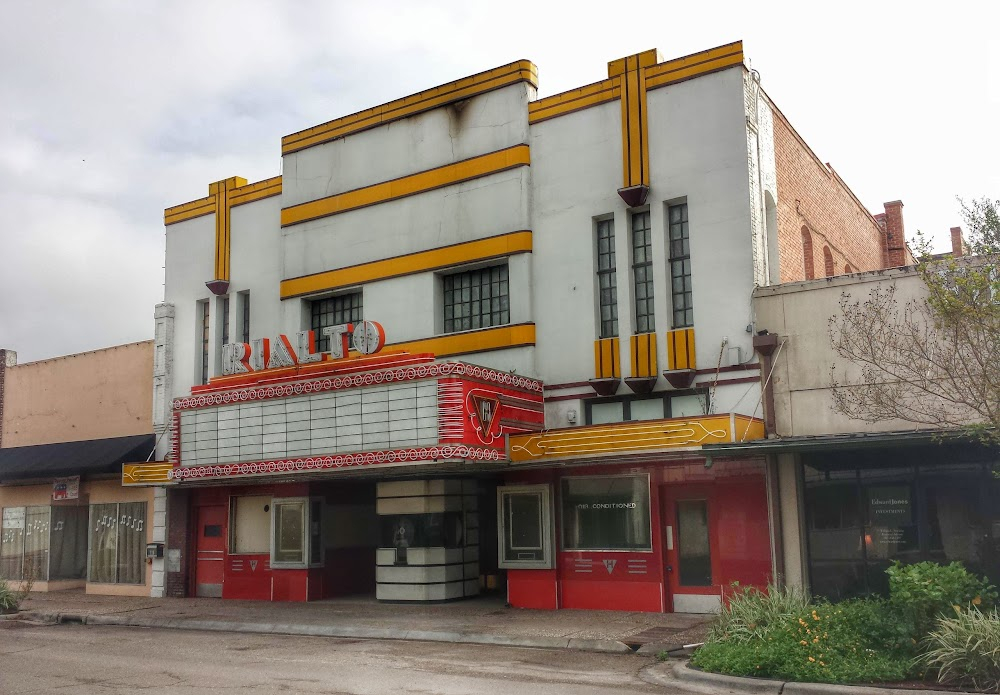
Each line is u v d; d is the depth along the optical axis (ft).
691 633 50.96
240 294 89.25
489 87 74.08
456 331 74.74
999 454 51.93
